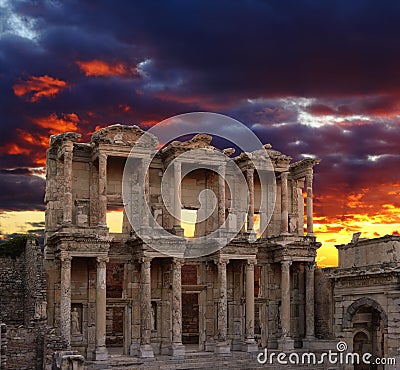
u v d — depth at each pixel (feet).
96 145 194.90
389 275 155.43
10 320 195.00
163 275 204.44
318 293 221.87
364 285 163.53
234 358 197.47
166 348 200.64
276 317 218.18
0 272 196.95
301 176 224.33
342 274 168.04
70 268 184.65
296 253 212.84
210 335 207.72
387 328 155.74
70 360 147.84
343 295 170.09
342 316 169.89
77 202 197.47
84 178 199.93
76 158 199.31
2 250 199.21
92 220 198.49
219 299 201.26
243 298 212.64
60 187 197.06
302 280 222.48
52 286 191.93
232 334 212.23
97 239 185.88
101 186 191.21
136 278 200.03
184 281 241.14
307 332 213.25
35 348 167.32
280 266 219.00
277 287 219.20
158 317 203.21
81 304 193.88
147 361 188.34
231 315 213.25
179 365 185.78
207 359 194.18
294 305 220.23
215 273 209.56
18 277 198.70
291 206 228.43
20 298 197.57
